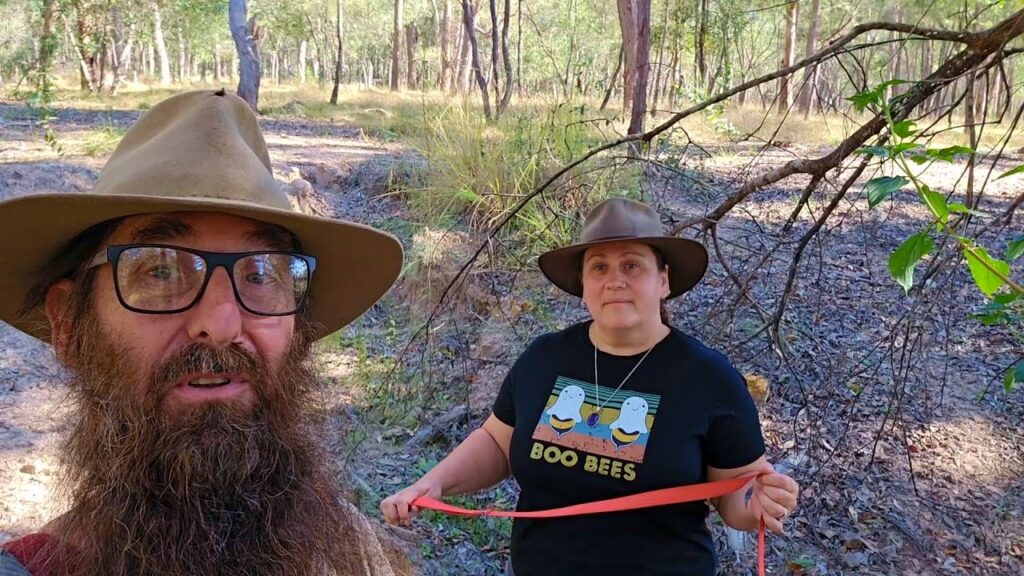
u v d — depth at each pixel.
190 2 23.12
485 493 3.82
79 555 0.95
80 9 19.48
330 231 1.15
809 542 3.52
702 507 2.01
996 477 3.82
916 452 3.95
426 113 7.59
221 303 1.01
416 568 3.09
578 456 2.01
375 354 4.84
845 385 4.27
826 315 4.76
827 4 12.46
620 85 13.25
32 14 17.91
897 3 10.28
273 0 24.16
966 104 2.28
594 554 1.95
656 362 2.04
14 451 3.18
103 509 0.96
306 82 32.09
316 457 1.16
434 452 4.03
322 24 35.03
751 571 3.38
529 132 6.20
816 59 2.41
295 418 1.11
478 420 4.30
